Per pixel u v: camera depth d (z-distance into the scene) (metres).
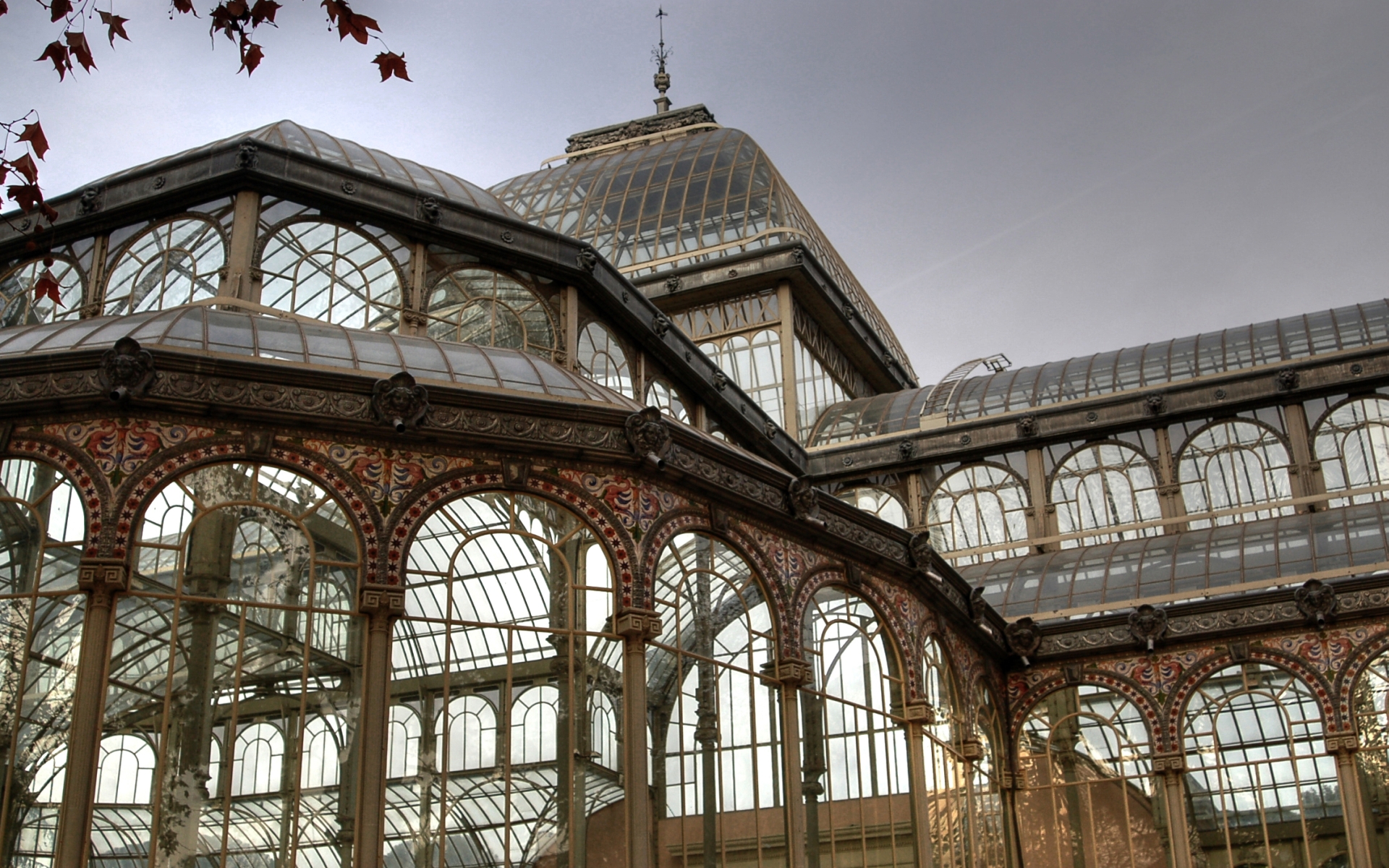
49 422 20.94
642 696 22.55
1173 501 40.53
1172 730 33.16
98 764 19.28
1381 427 39.31
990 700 33.16
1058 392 43.72
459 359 24.81
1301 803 31.88
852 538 27.59
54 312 29.50
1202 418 40.94
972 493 42.50
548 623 22.19
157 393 21.02
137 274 29.28
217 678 20.19
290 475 21.44
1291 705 32.56
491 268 31.05
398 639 21.27
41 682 19.73
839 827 25.19
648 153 51.22
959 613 31.36
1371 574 33.44
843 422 45.50
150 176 29.61
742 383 45.03
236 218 29.12
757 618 25.06
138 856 19.09
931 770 28.28
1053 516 41.53
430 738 20.95
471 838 20.73
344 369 22.70
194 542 20.69
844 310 47.38
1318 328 42.16
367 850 20.05
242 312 25.91
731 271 45.66
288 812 19.95
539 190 50.78
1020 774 33.81
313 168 29.55
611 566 22.97
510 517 22.50
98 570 20.00
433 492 22.06
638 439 23.45
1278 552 35.59
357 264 29.69
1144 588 36.09
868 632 27.55
